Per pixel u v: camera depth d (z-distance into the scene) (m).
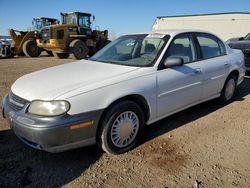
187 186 2.70
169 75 3.70
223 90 5.08
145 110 3.54
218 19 26.44
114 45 4.48
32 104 2.83
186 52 4.15
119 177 2.85
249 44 7.88
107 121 3.09
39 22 18.98
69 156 3.26
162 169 3.00
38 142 2.74
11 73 9.35
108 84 3.07
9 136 3.75
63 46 15.90
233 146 3.53
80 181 2.78
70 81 3.13
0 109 4.78
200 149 3.44
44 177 2.84
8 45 17.05
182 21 28.84
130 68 3.51
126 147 3.36
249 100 5.57
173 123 4.30
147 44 3.99
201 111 4.87
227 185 2.72
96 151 3.39
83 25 17.02
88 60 4.27
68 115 2.77
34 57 17.50
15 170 2.95
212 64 4.53
